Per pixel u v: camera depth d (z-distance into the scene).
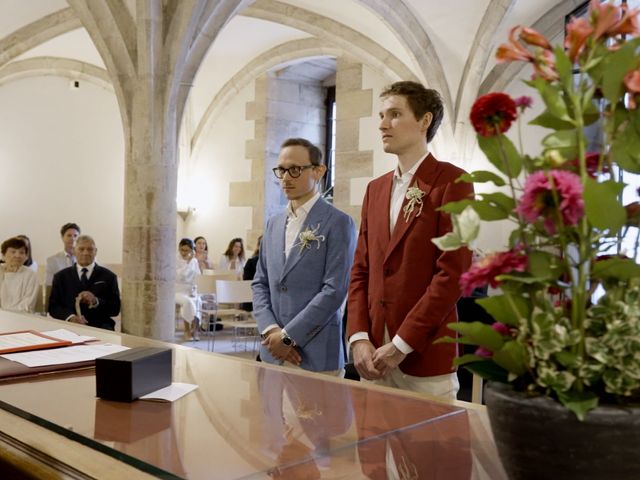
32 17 8.86
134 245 6.47
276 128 11.20
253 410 1.39
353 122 9.97
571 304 0.90
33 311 5.70
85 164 11.11
